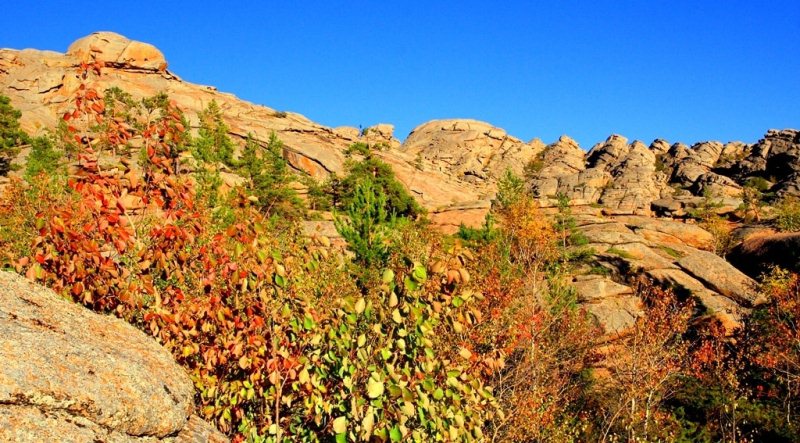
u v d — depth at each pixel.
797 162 99.44
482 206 67.75
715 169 113.62
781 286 26.59
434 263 5.11
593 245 45.53
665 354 21.03
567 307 24.45
